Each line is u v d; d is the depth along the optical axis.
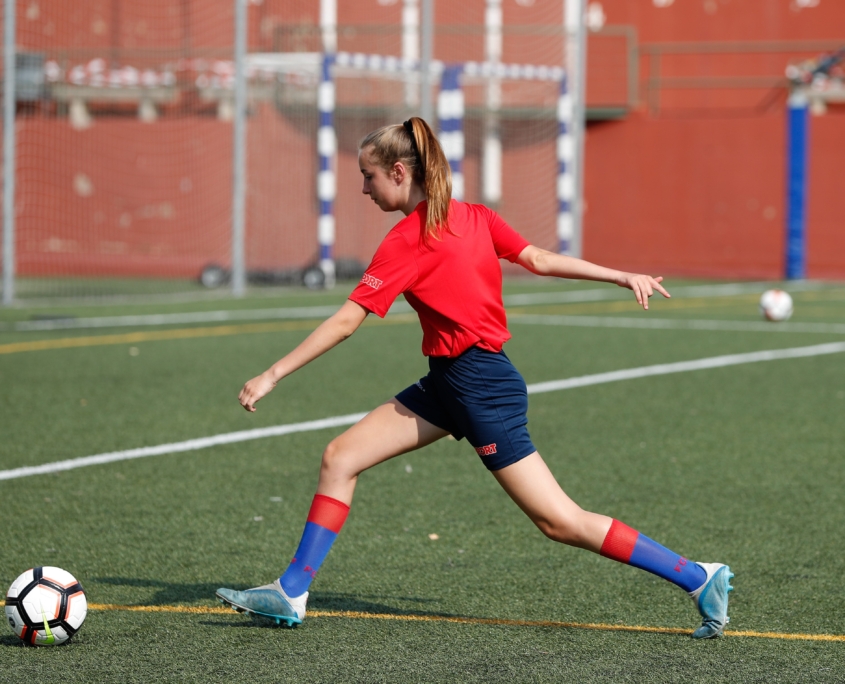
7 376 36.28
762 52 90.38
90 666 12.84
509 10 88.38
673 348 44.12
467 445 26.73
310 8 86.12
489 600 15.79
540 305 63.09
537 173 87.25
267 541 18.92
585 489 22.45
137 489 22.30
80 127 84.94
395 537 19.11
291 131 83.44
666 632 14.33
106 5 84.12
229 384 35.06
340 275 79.25
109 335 47.53
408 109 82.81
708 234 87.31
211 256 83.81
